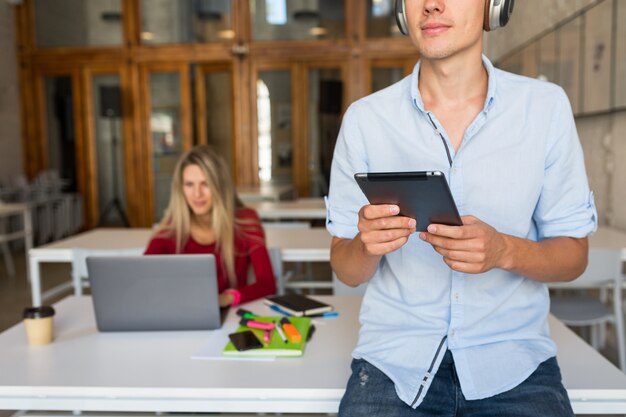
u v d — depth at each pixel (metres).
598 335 3.36
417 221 1.01
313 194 8.29
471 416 1.10
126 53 8.23
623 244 2.83
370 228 1.02
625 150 3.39
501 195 1.16
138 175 8.40
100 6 8.28
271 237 3.26
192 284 1.63
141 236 3.49
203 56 8.17
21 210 5.61
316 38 8.09
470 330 1.16
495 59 6.40
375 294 1.26
